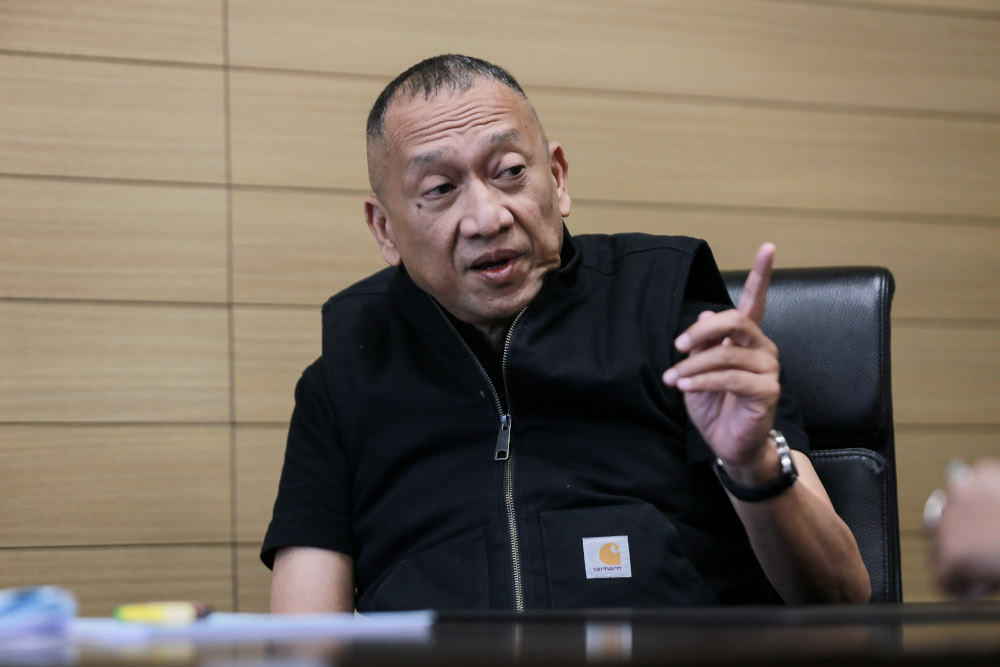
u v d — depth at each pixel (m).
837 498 1.49
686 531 1.39
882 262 3.32
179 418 2.87
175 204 2.91
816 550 1.22
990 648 0.49
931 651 0.48
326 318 1.66
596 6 3.21
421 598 1.39
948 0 3.45
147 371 2.87
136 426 2.85
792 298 1.61
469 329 1.52
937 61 3.42
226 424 2.90
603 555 1.35
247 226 2.95
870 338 1.56
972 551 0.48
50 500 2.79
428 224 1.45
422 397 1.51
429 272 1.47
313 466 1.57
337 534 1.54
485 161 1.43
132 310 2.87
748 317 1.06
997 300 3.39
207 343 2.90
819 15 3.35
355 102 3.05
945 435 3.30
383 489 1.52
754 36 3.30
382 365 1.57
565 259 1.57
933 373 3.31
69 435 2.81
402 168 1.46
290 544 1.53
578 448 1.43
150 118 2.92
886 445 1.56
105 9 2.92
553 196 1.50
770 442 1.16
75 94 2.88
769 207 3.26
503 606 1.36
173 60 2.95
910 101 3.39
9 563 2.75
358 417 1.53
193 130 2.94
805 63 3.33
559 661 0.48
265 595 2.88
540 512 1.40
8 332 2.80
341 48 3.05
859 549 1.47
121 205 2.88
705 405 1.12
